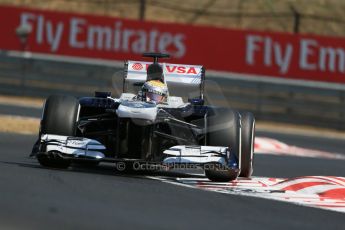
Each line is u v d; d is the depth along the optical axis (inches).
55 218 764.0
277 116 3582.7
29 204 828.0
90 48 3730.3
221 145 1237.1
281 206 1012.5
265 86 3590.1
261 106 3585.1
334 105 3563.0
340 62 3609.7
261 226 832.3
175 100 1339.8
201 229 778.2
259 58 3631.9
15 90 3695.9
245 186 1219.2
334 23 4773.6
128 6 4768.7
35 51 3767.2
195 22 4643.2
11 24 3784.5
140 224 774.5
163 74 1346.0
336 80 3609.7
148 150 1205.7
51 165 1263.5
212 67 3646.7
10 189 922.1
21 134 2069.4
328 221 919.7
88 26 3737.7
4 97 3666.3
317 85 3767.2
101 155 1165.1
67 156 1162.6
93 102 1253.7
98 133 1267.2
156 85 1298.0
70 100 1253.1
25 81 3700.8
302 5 4862.2
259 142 2381.9
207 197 1029.2
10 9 3786.9
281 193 1162.6
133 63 1391.5
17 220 738.8
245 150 1274.6
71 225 738.8
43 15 3767.2
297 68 3622.0
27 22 3777.1
